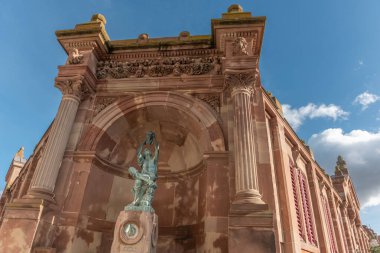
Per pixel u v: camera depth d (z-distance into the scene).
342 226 20.52
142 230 6.38
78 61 9.51
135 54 10.44
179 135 10.41
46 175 7.69
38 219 6.89
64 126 8.52
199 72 9.62
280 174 10.33
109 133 9.27
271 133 11.19
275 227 7.67
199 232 8.10
